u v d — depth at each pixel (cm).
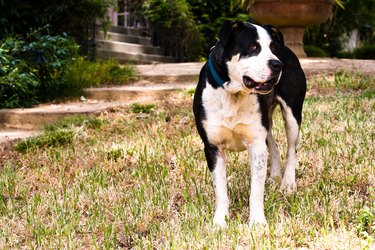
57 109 829
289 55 489
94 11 1135
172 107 789
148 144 621
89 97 912
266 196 462
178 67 1111
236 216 437
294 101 488
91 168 566
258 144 414
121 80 997
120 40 1405
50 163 589
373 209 416
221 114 405
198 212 434
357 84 864
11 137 723
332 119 677
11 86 865
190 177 516
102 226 424
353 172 496
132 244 404
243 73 384
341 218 409
